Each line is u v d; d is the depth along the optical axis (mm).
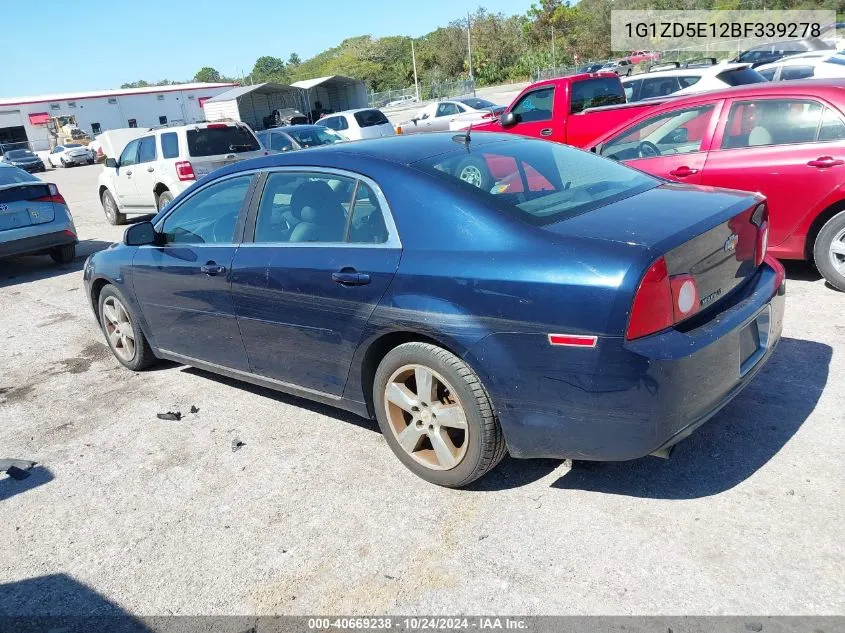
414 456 3455
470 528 3088
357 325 3418
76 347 6293
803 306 5156
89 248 11688
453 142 3793
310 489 3553
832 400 3727
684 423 2797
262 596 2838
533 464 3516
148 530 3377
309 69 103188
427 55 77000
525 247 2902
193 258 4340
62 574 3133
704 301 2930
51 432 4570
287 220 3855
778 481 3121
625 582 2650
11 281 9641
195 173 11828
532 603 2613
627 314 2633
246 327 4094
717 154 5672
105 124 58031
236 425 4367
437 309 3062
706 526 2896
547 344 2795
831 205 5258
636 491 3188
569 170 3656
